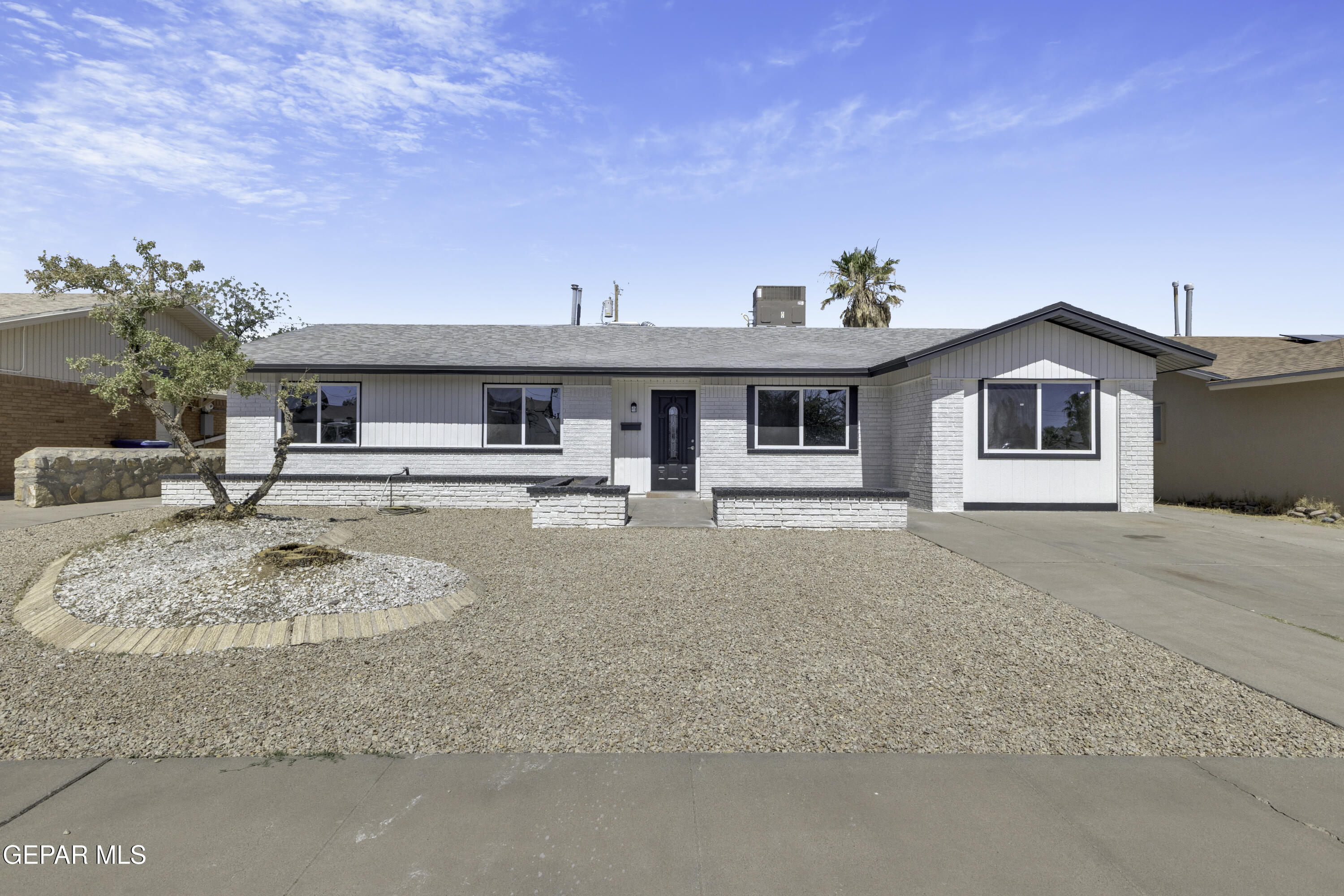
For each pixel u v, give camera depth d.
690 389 15.62
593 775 3.71
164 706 4.54
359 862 2.98
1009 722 4.34
